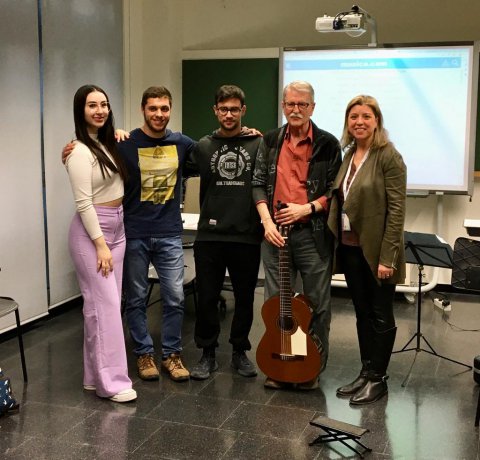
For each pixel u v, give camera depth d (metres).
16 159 4.08
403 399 3.15
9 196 4.03
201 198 3.36
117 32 5.30
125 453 2.58
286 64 5.38
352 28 4.67
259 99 5.64
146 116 3.20
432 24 5.40
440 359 3.74
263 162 3.19
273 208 3.14
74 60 4.67
